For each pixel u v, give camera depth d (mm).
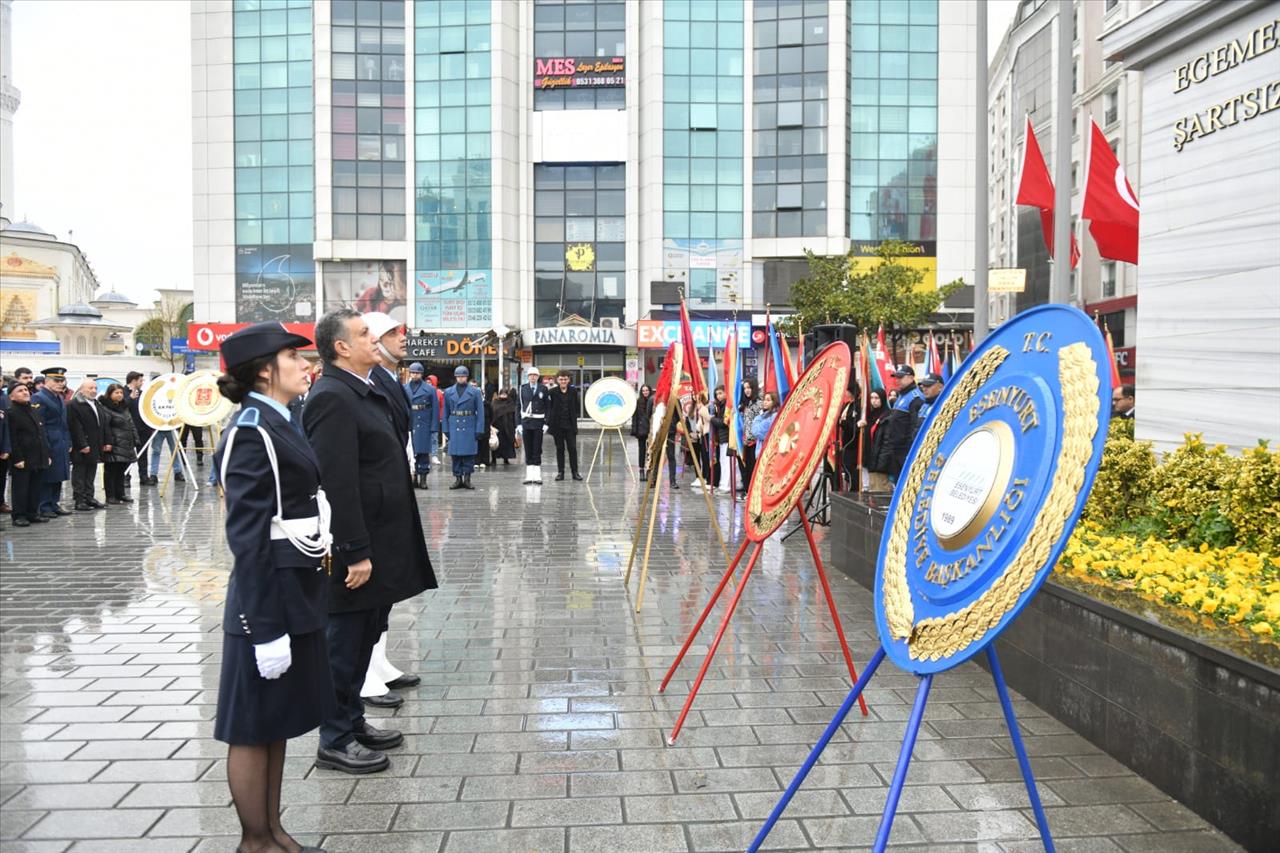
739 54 43281
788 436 5324
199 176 44031
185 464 17484
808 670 6012
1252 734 3508
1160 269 8242
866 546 8375
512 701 5414
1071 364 2703
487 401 25234
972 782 4246
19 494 12406
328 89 43219
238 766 3436
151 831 3848
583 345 43969
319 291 43969
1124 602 4547
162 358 55844
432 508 14391
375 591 4578
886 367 15289
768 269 43375
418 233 43875
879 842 2717
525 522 12844
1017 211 43469
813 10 42562
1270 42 6977
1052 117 37781
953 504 3051
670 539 11375
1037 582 2506
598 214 45219
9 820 3938
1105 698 4527
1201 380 7715
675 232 43500
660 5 43062
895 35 43094
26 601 7965
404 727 5004
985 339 3246
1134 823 3814
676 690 5605
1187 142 7867
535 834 3799
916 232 43344
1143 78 8469
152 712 5234
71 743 4785
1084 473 2486
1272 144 6961
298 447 3559
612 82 44562
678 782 4297
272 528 3438
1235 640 3840
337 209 43594
